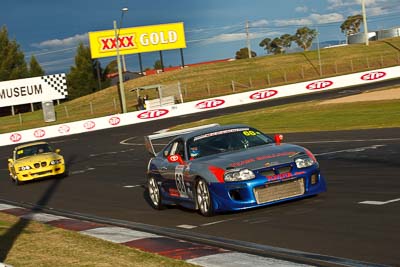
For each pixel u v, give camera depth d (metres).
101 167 26.59
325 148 22.59
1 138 56.12
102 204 15.66
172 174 12.48
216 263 7.70
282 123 38.41
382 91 51.31
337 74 86.31
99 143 42.72
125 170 23.94
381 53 95.62
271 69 93.69
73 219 13.43
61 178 24.30
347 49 100.94
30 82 84.62
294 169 10.85
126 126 58.69
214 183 10.91
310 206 11.16
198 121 50.03
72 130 59.12
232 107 63.03
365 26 102.25
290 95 67.81
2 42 107.88
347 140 24.36
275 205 11.62
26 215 14.69
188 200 12.12
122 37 91.94
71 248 9.67
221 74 93.62
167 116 63.97
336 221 9.66
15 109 98.56
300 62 95.88
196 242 9.47
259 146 11.92
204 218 11.49
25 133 57.00
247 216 11.00
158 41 93.81
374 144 21.41
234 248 8.76
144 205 14.61
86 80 111.44
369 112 36.44
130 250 9.06
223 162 11.12
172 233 10.48
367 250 7.72
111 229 11.41
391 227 8.80
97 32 91.00
